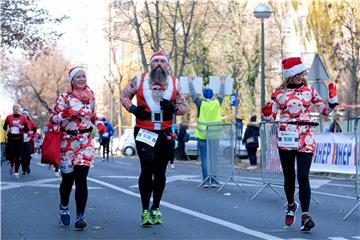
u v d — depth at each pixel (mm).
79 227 9305
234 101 31625
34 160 35219
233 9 47000
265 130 13586
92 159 9344
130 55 62375
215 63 49594
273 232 9188
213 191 15016
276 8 45156
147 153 9422
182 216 10734
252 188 15766
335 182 18078
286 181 9594
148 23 47969
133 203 12539
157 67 9453
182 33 48875
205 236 8820
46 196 13812
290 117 9414
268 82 51000
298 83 9477
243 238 8688
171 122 9633
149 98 9438
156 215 9805
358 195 10711
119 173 21672
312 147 9359
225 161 15258
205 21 47562
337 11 33156
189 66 49750
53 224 9836
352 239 8648
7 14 36219
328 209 11883
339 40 33406
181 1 46188
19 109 19891
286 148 9391
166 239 8578
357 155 10734
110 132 35250
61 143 9328
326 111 9547
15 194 14266
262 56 29500
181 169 25609
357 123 10766
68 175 9461
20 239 8586
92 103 9328
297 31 37188
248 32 48375
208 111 15898
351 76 34031
